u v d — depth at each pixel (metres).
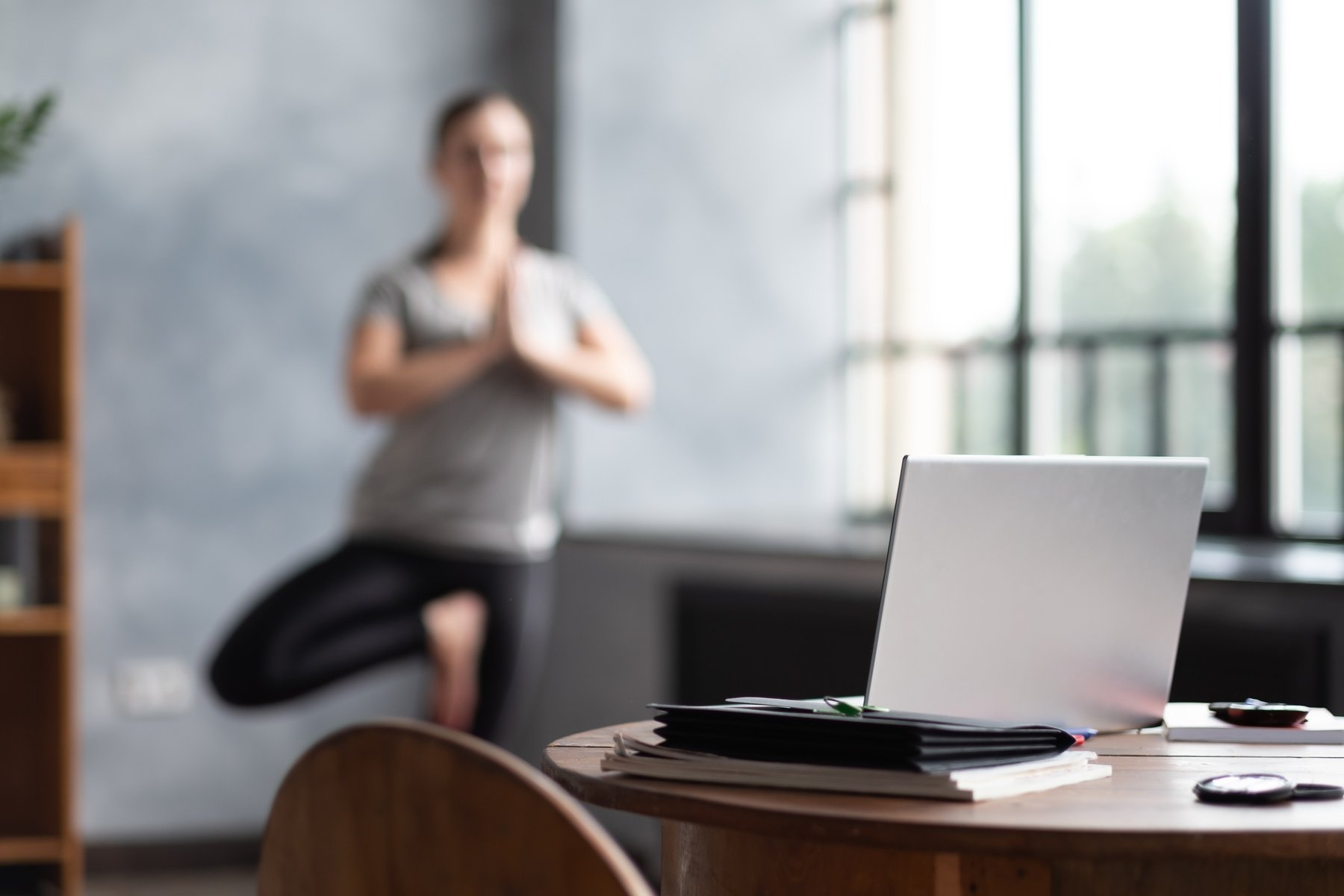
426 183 4.56
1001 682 1.51
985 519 1.46
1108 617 1.55
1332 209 3.35
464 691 3.40
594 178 4.38
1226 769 1.38
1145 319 3.77
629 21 4.41
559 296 3.45
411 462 3.31
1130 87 3.79
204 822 4.32
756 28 4.52
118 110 4.25
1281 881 1.21
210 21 4.34
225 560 4.34
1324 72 3.36
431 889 0.90
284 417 4.41
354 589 3.28
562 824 0.85
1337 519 3.32
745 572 3.77
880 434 4.52
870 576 3.43
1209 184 3.62
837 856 1.26
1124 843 1.08
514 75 4.63
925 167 4.36
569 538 4.26
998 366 4.16
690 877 1.42
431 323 3.33
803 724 1.23
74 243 3.65
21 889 3.86
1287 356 3.44
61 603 3.67
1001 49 4.12
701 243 4.48
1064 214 3.96
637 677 4.11
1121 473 1.52
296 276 4.42
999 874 1.20
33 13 4.18
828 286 4.59
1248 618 2.71
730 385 4.50
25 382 4.00
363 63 4.50
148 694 4.26
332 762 0.95
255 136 4.38
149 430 4.28
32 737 4.04
